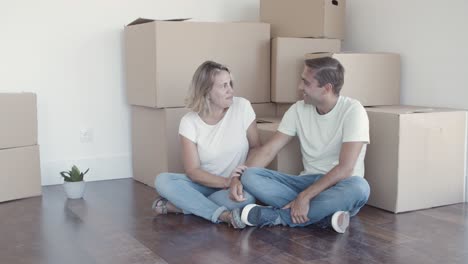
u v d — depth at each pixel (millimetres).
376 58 3053
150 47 3041
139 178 3408
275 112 3396
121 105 3484
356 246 2094
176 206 2504
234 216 2295
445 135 2672
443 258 1961
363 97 3031
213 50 3143
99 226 2395
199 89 2506
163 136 3059
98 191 3123
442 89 2924
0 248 2109
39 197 2973
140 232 2297
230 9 3764
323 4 3211
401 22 3170
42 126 3260
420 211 2625
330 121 2408
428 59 3004
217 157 2533
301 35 3354
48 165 3285
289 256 1984
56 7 3234
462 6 2777
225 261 1936
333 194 2256
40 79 3230
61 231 2326
